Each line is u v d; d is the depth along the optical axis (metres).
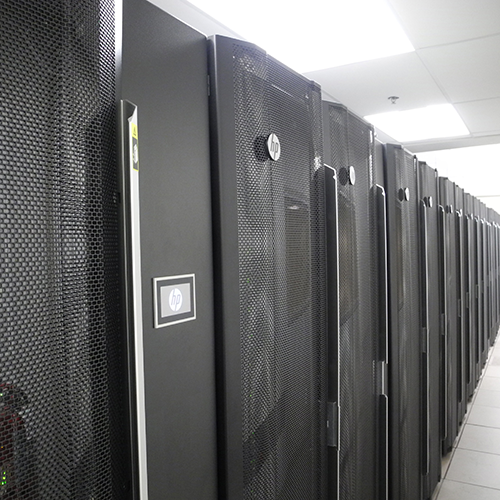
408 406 2.47
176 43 0.94
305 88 1.36
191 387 0.95
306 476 1.33
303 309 1.32
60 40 0.67
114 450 0.74
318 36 3.16
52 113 0.65
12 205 0.60
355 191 1.75
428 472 2.88
